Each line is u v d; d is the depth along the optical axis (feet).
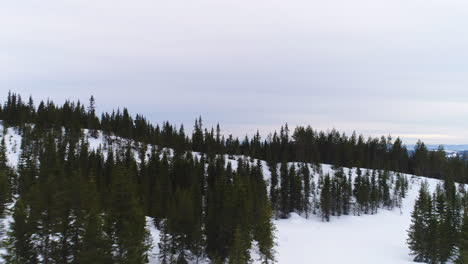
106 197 140.15
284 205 339.57
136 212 113.39
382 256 205.67
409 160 547.90
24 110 434.30
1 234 109.19
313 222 319.68
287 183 347.77
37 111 444.55
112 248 101.14
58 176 186.19
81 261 91.45
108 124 452.35
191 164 311.68
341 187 367.25
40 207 102.99
